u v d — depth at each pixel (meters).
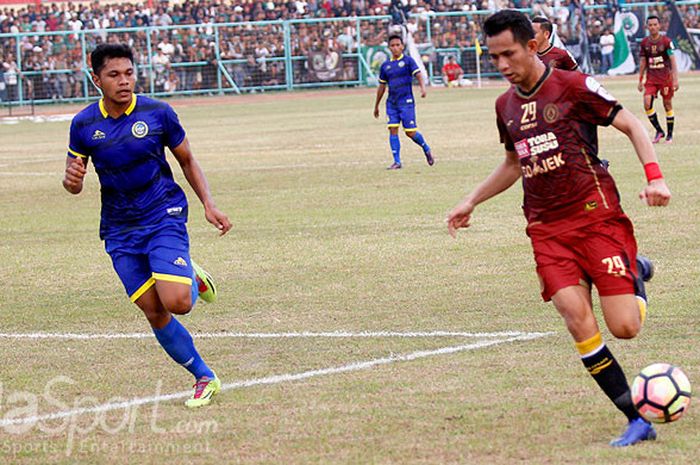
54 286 23.55
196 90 112.19
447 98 90.06
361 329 18.64
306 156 49.62
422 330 18.34
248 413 14.23
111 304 21.64
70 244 28.98
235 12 118.81
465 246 25.75
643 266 14.68
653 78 47.44
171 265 14.68
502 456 12.15
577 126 12.66
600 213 12.70
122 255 15.14
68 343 18.56
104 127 14.98
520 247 25.30
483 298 20.47
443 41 113.12
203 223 31.58
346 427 13.41
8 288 23.48
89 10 118.81
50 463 12.62
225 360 17.05
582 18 111.19
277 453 12.58
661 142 47.44
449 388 14.91
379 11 120.56
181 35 111.75
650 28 47.28
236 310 20.50
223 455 12.62
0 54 107.25
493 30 12.57
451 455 12.24
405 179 39.09
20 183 44.19
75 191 15.43
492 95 91.62
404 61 42.00
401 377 15.62
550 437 12.73
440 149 49.56
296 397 14.87
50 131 76.06
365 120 71.25
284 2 121.25
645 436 12.45
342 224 29.92
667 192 12.15
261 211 33.16
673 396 12.22
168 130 15.23
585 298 12.72
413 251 25.50
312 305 20.66
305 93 110.12
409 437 12.93
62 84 108.50
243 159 49.69
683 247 24.12
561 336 17.48
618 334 12.58
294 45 113.94
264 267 24.52
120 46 14.80
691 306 18.92
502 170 13.86
